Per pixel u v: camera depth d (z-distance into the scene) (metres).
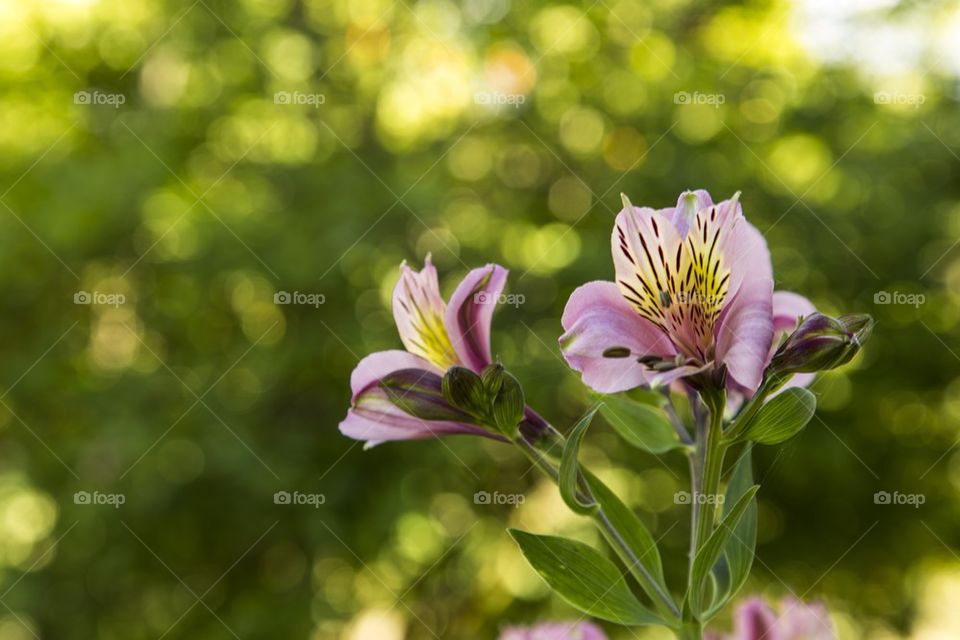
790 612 0.61
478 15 1.57
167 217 1.54
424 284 0.59
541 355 1.45
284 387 1.50
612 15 1.55
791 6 1.56
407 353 0.60
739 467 0.56
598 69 1.57
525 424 0.59
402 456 1.49
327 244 1.45
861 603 1.54
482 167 1.60
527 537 0.56
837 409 1.48
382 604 1.56
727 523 0.54
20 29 1.63
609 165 1.56
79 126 1.59
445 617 1.57
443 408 0.58
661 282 0.55
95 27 1.63
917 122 1.52
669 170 1.49
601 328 0.55
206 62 1.60
